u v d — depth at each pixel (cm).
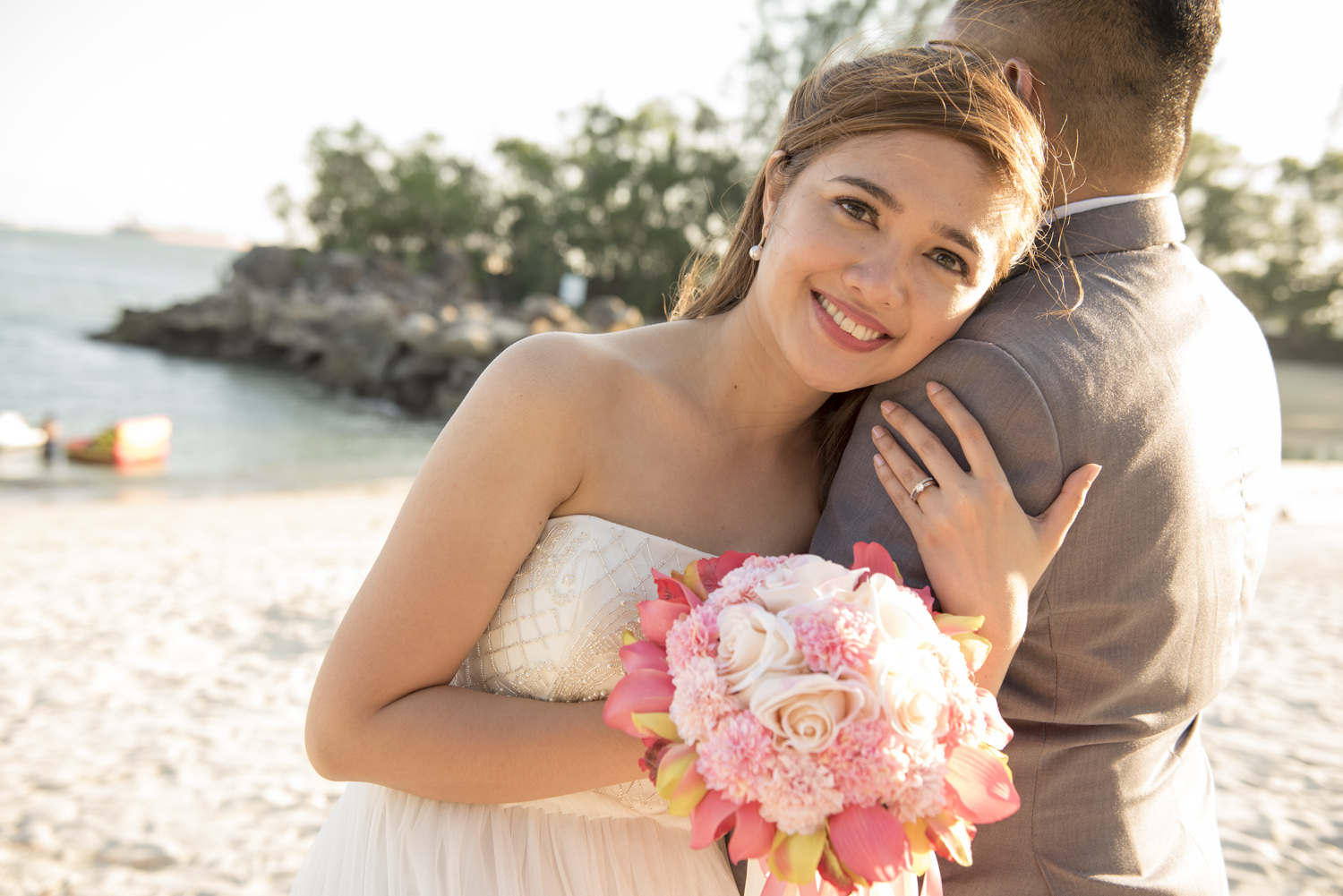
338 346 3556
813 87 146
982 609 122
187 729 482
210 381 3341
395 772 128
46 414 2425
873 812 102
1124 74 135
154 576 820
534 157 6281
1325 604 759
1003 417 124
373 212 6612
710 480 151
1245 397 138
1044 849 134
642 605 121
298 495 1489
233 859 355
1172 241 143
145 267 13362
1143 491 124
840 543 141
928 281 128
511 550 133
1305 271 5762
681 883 146
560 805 143
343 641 129
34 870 344
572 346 142
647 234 5459
